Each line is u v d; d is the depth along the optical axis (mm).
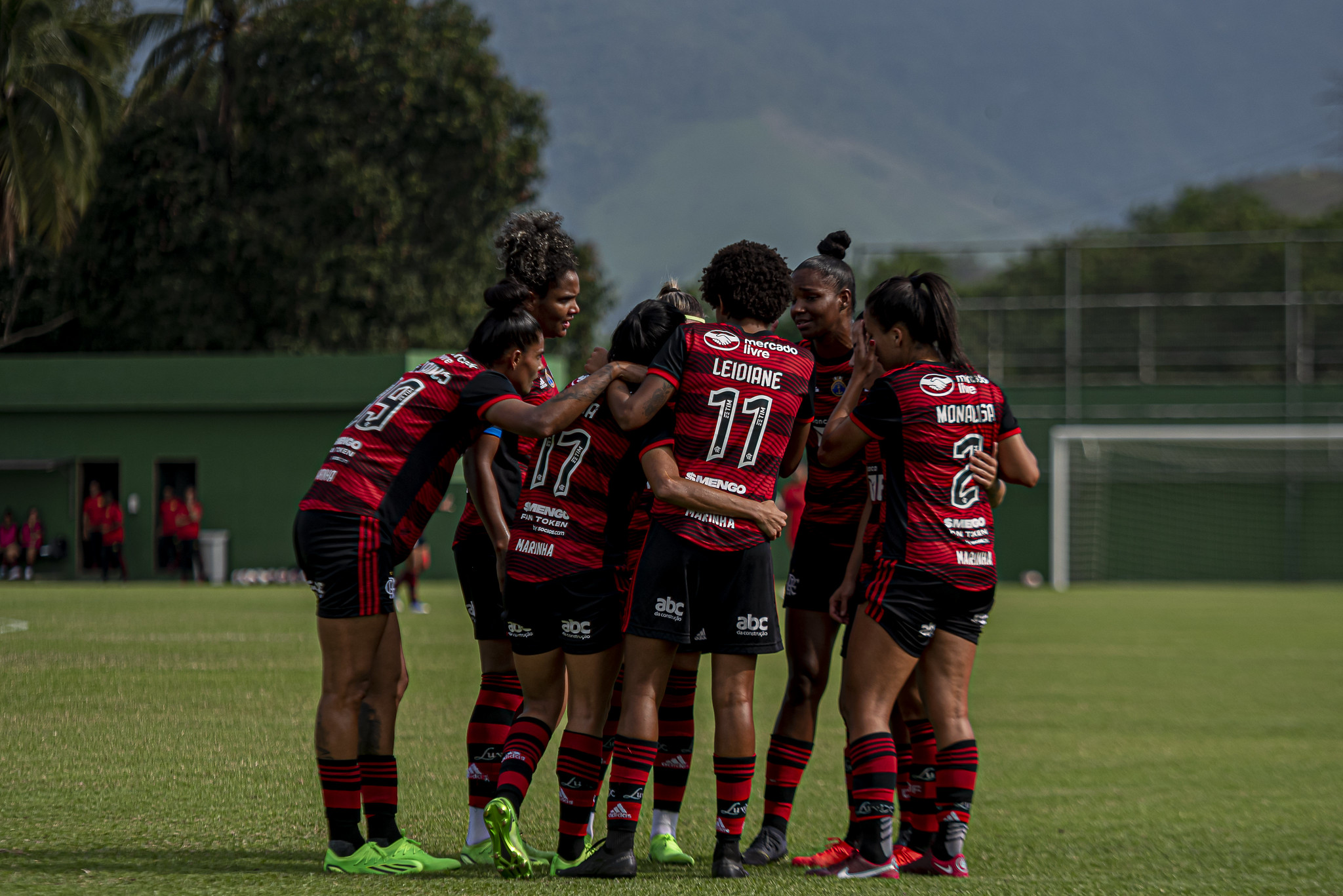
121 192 119625
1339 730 31422
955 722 15516
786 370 15844
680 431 15398
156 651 41156
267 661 38156
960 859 15469
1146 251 126000
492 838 14461
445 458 16031
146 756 21922
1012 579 121375
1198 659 50281
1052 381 125625
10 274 118125
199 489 102188
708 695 38188
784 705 17422
